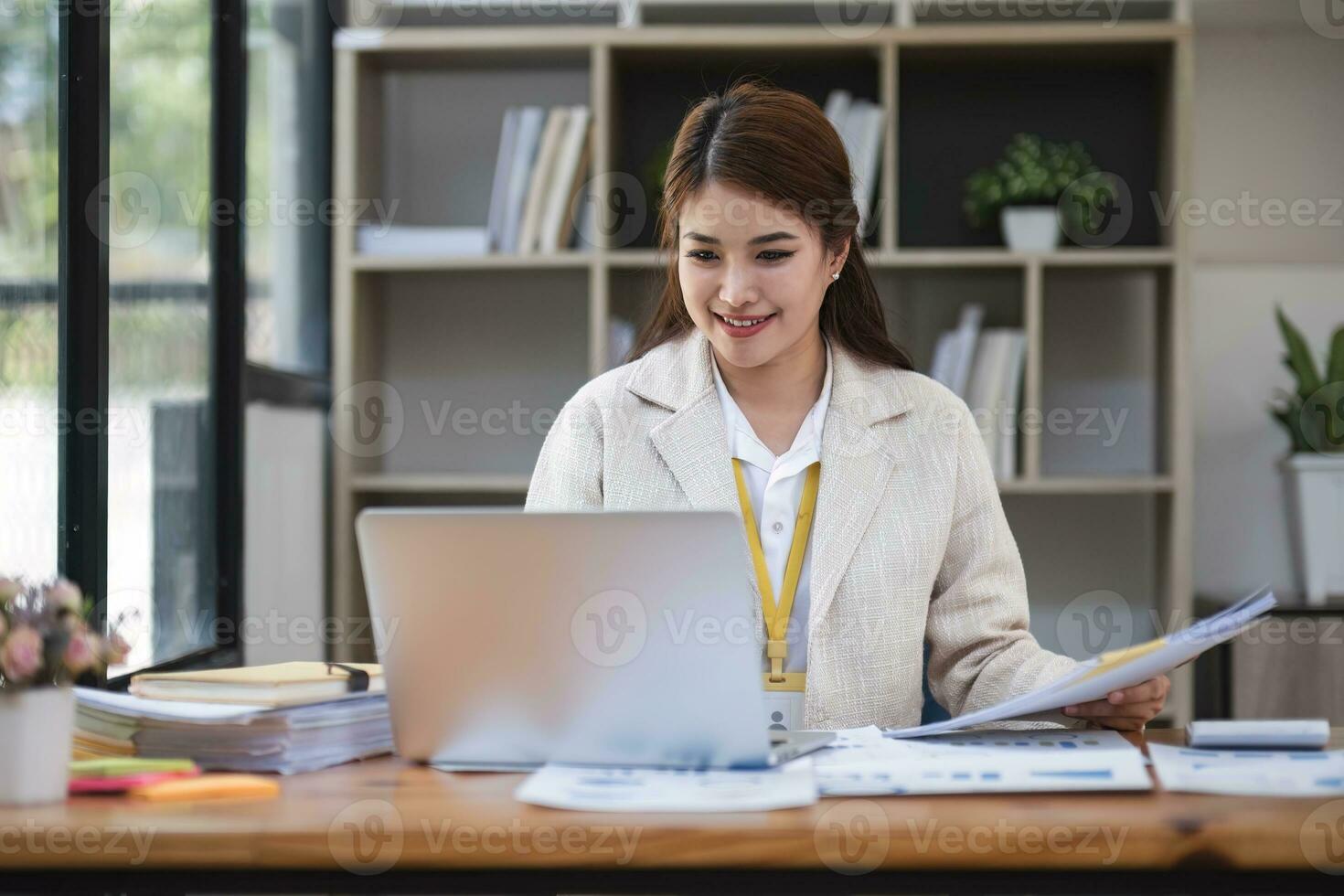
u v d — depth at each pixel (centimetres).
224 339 267
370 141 341
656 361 173
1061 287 344
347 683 129
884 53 318
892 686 161
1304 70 340
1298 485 312
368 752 129
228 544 267
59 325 201
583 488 168
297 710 121
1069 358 345
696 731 114
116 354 217
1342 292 340
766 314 155
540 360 353
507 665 117
